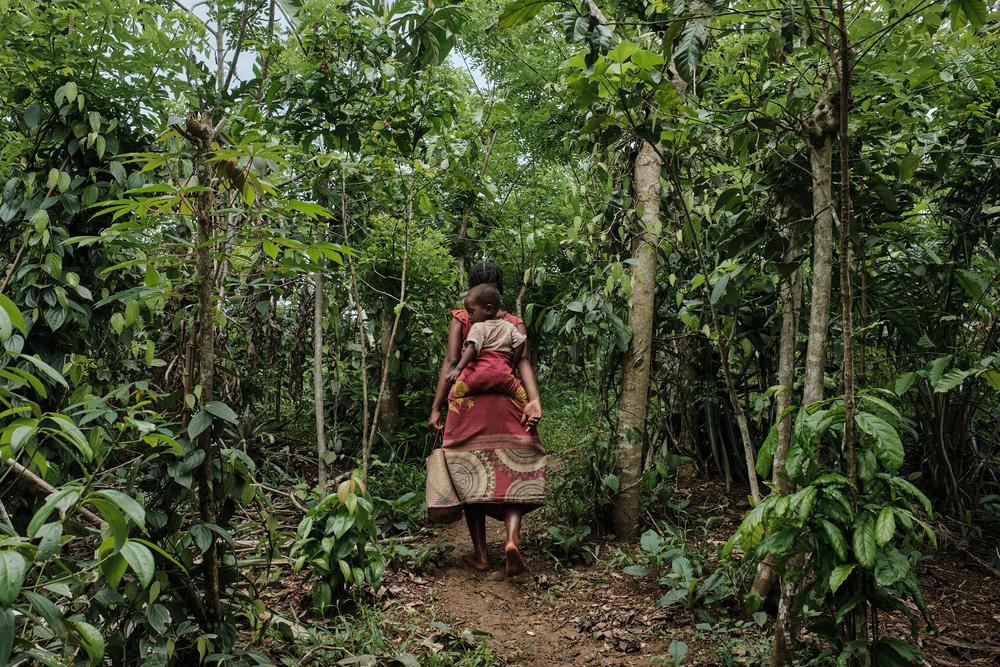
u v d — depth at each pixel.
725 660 2.71
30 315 3.00
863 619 2.10
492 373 3.75
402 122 4.11
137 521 1.45
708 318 4.23
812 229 2.95
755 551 2.11
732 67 3.85
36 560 1.43
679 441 4.99
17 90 3.21
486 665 2.80
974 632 2.99
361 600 3.26
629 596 3.39
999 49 3.46
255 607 2.48
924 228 4.03
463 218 6.04
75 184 3.14
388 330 5.21
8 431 1.46
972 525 3.93
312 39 4.08
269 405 5.74
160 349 3.85
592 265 4.28
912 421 4.07
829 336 3.90
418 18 4.81
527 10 2.44
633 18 3.77
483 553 3.80
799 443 2.10
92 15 3.05
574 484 4.23
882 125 3.10
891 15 2.63
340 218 4.72
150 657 2.06
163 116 3.36
